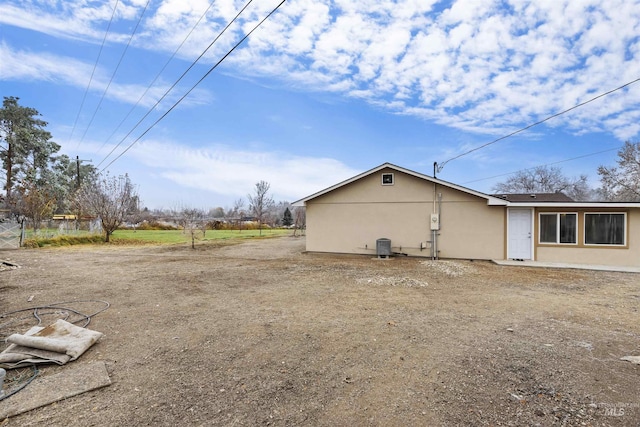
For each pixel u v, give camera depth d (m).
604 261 10.17
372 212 12.62
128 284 7.33
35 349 3.38
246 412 2.47
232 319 4.79
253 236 25.28
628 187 24.75
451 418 2.38
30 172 30.72
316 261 11.22
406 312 5.16
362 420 2.37
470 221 11.44
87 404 2.56
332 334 4.16
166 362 3.35
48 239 16.64
